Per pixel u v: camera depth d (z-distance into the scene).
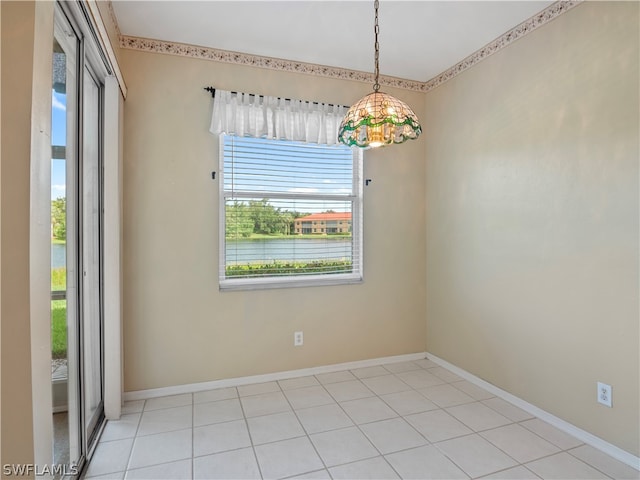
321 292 3.05
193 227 2.68
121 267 2.41
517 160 2.46
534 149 2.34
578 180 2.08
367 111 1.59
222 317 2.76
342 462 1.86
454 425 2.23
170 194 2.62
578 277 2.09
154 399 2.56
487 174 2.71
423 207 3.39
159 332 2.61
